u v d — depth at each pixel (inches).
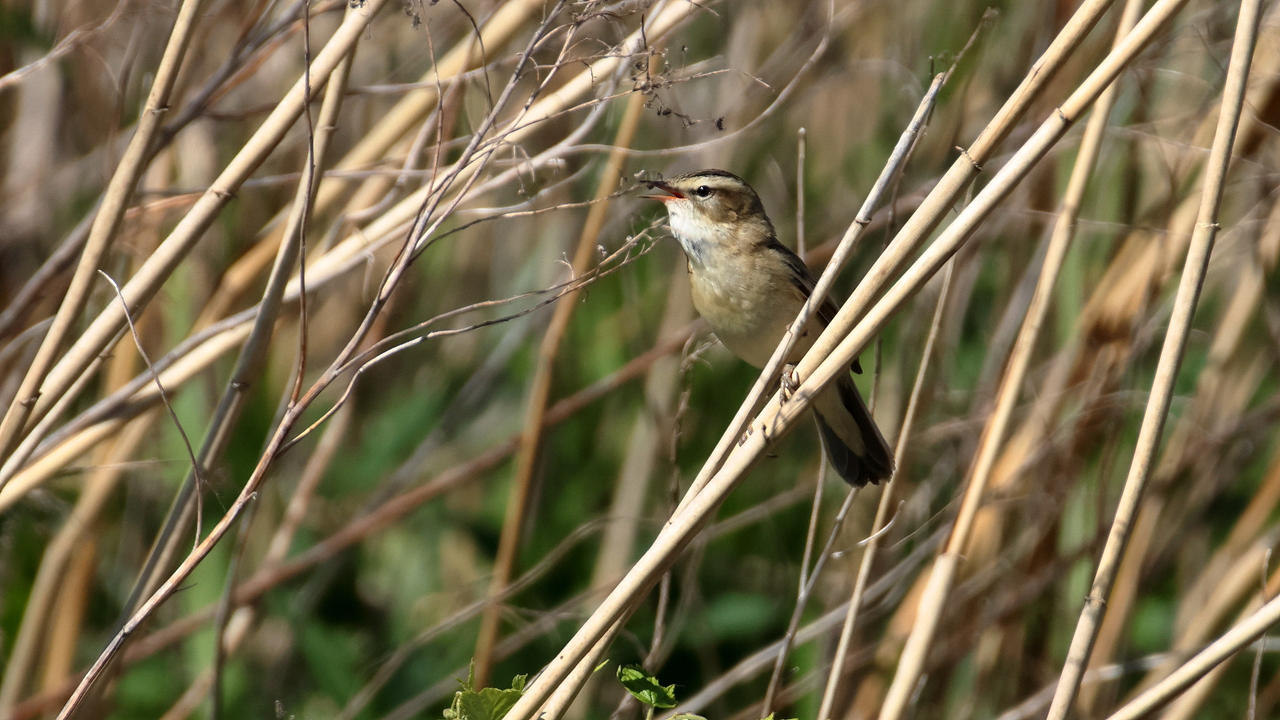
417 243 228.4
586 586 458.6
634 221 379.9
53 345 237.8
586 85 279.7
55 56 318.7
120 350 364.8
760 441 215.3
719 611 430.0
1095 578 232.8
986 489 278.1
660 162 438.0
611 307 480.4
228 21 377.4
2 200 423.5
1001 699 398.3
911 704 293.6
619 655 420.2
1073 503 397.1
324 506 477.7
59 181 422.0
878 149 471.5
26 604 385.1
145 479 414.9
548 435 421.1
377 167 324.2
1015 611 393.7
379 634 452.8
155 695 417.4
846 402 305.4
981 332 475.8
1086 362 400.2
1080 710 372.8
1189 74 395.2
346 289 486.6
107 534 434.0
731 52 436.1
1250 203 419.5
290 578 434.3
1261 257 381.7
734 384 449.7
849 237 229.9
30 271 423.2
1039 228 428.5
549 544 457.7
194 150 404.2
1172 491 405.7
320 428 489.1
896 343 426.3
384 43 445.1
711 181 325.1
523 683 226.5
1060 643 389.1
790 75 455.5
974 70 421.1
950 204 216.4
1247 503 467.2
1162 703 222.4
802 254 293.3
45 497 351.3
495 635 372.8
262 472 222.1
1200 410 390.0
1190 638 362.0
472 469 420.8
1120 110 402.6
